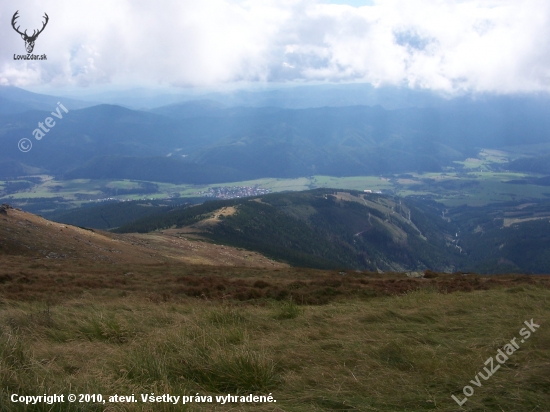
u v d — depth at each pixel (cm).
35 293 1755
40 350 798
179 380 684
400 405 602
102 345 878
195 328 948
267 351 823
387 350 831
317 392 639
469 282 2356
